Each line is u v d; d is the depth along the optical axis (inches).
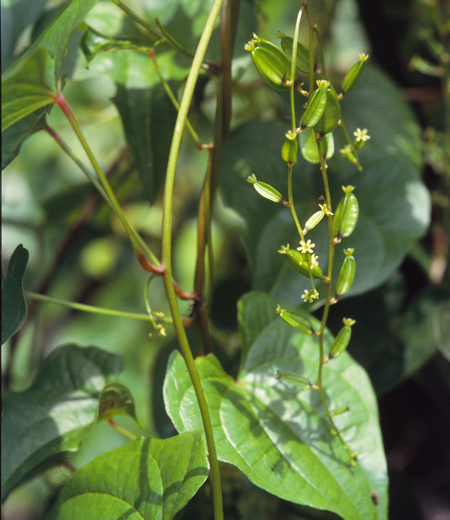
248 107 28.8
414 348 25.1
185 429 20.2
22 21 24.0
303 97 24.2
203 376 20.9
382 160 24.3
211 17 19.9
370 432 21.0
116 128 34.5
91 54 21.7
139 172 23.1
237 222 34.7
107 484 20.7
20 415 22.5
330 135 19.8
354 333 25.4
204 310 22.0
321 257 23.5
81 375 23.1
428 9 25.7
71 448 21.6
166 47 23.5
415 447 30.2
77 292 43.8
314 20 30.3
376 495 20.6
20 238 37.2
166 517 19.7
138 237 20.8
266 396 21.3
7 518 42.8
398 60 28.6
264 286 23.3
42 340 43.8
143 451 20.7
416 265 27.4
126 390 21.7
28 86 19.4
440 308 25.2
